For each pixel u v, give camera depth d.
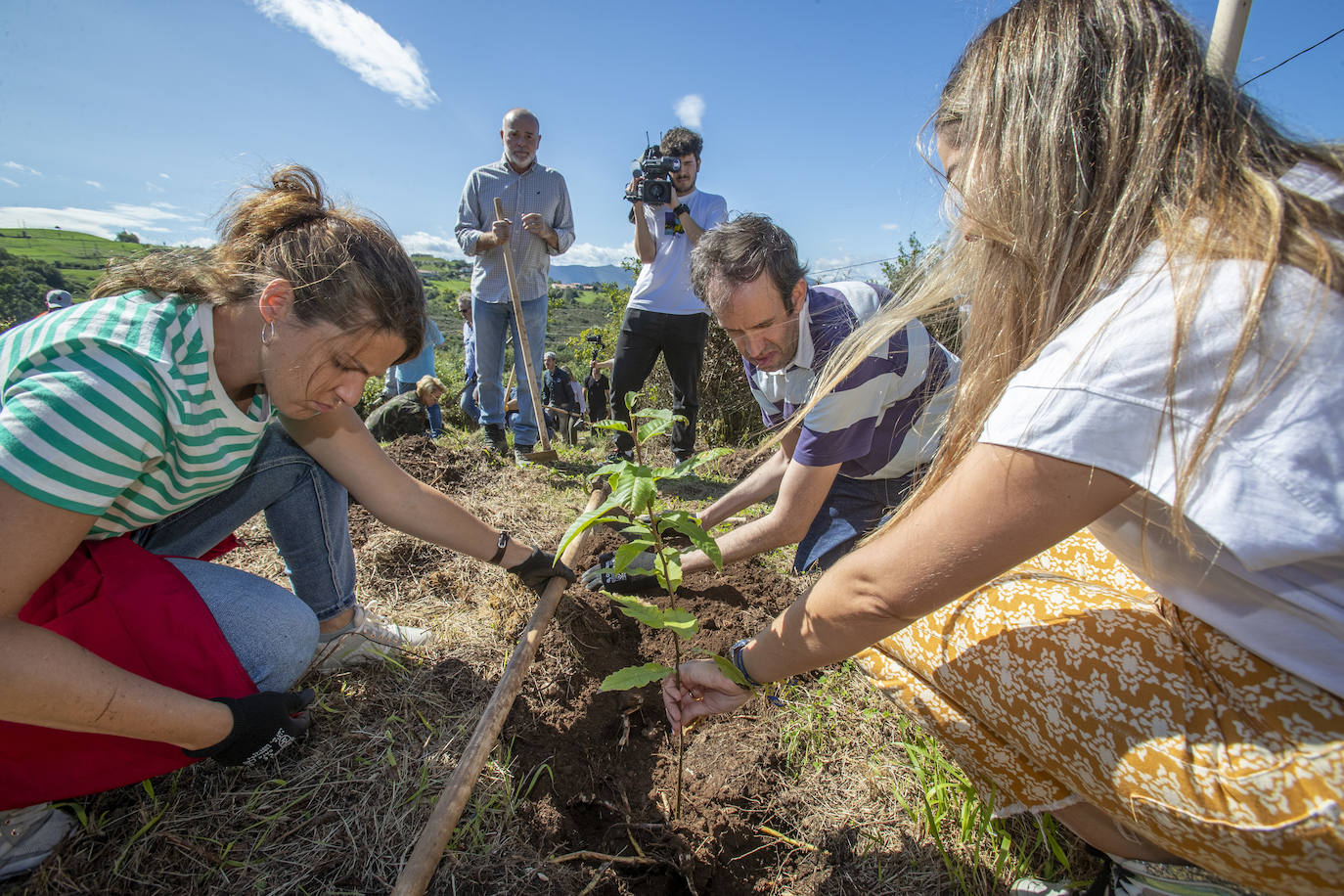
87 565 1.44
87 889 1.43
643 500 1.50
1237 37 2.62
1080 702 1.24
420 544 2.74
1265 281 0.85
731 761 2.03
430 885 1.53
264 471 1.83
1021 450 1.01
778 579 2.88
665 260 4.46
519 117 4.30
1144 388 0.93
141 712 1.29
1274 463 0.88
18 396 1.15
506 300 4.62
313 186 1.47
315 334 1.31
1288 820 1.01
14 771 1.33
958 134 1.29
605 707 2.24
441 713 1.97
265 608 1.64
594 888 1.63
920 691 1.55
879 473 2.35
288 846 1.57
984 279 1.17
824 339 1.99
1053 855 1.70
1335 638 0.99
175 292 1.35
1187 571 1.10
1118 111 0.99
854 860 1.77
